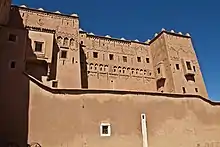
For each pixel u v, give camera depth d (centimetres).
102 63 3869
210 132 1853
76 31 3409
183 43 4278
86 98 1582
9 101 1477
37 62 2680
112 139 1532
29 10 3244
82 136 1470
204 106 1931
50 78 2900
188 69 4006
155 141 1639
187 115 1822
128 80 3934
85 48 3850
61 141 1422
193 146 1739
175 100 1836
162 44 4178
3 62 1688
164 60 4044
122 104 1655
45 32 2830
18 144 1362
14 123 1416
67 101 1534
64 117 1486
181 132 1745
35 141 1386
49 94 1523
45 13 3334
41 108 1476
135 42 4394
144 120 1661
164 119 1731
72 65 3128
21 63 1734
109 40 4156
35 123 1431
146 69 4181
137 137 1597
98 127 1527
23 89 1528
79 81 3055
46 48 2739
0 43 1773
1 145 1347
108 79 3788
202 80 4056
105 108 1597
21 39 1869
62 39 3256
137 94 1734
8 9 2258
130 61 4134
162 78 3931
